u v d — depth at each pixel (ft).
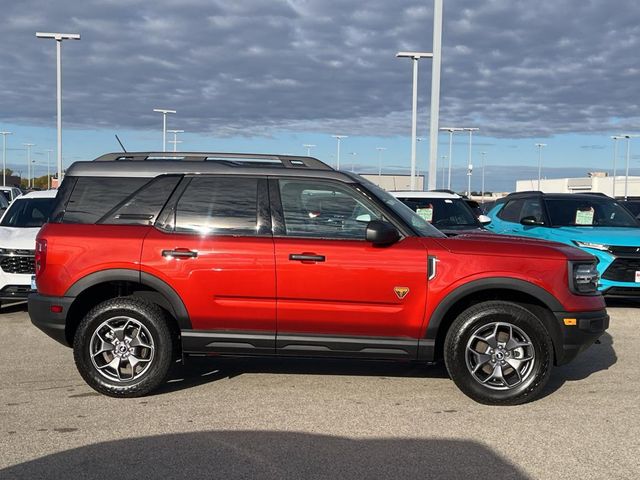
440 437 14.67
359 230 17.22
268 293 16.88
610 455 13.66
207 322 17.17
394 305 16.78
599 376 19.84
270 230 17.21
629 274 29.40
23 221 33.37
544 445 14.20
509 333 16.79
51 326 17.38
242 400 17.33
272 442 14.34
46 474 12.60
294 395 17.79
